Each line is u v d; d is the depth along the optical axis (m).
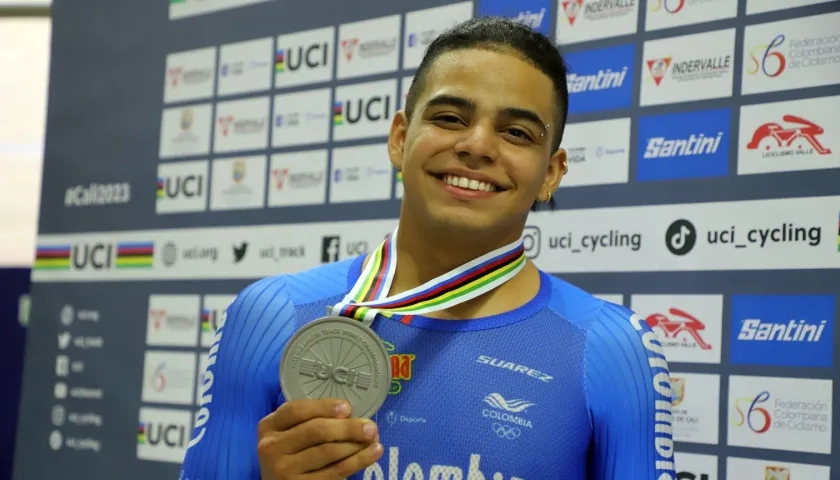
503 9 2.28
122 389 2.81
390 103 2.43
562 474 1.15
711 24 1.99
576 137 2.14
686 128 2.00
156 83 2.89
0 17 3.43
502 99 1.18
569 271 2.12
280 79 2.63
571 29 2.18
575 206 2.12
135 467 2.75
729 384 1.90
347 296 1.23
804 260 1.84
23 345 3.22
